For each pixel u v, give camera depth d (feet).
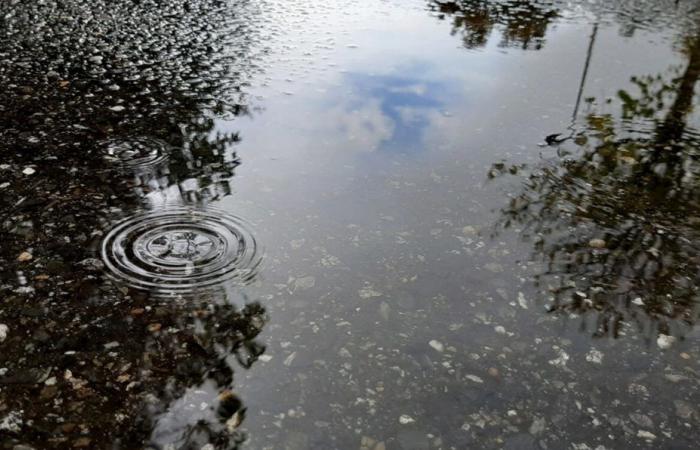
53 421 1.22
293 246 1.84
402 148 2.53
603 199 2.19
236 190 2.12
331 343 1.49
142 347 1.42
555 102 3.04
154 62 3.26
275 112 2.77
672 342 1.54
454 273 1.77
